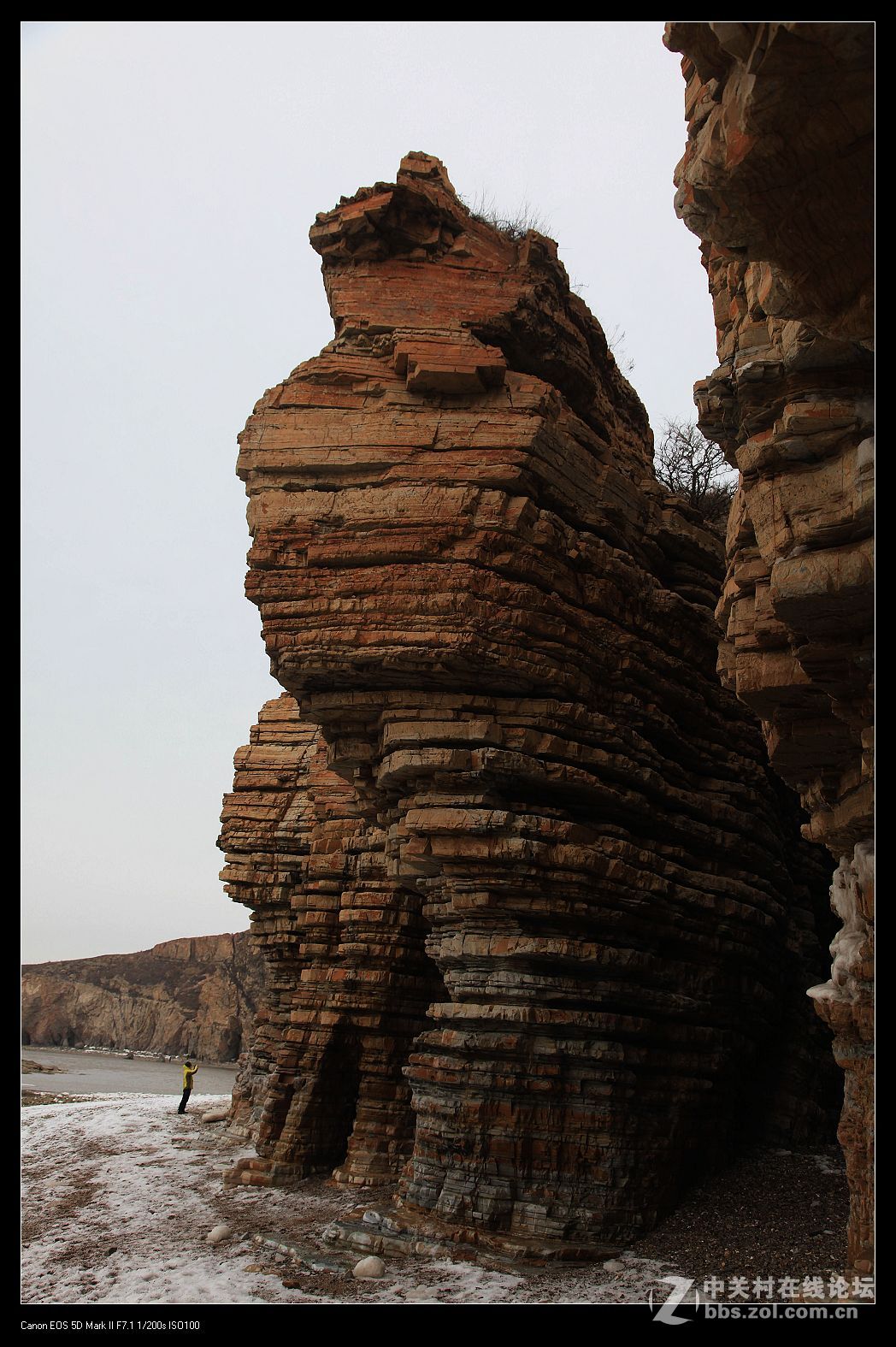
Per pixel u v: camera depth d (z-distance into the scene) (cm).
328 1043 2317
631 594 1950
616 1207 1551
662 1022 1778
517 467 1752
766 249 820
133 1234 1803
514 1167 1572
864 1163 1148
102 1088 5550
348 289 1939
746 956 2002
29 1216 2020
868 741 1034
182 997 10281
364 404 1852
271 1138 2316
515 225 2134
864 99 679
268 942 2855
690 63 912
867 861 1102
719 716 2153
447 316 1889
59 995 10706
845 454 981
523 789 1738
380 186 1927
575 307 2114
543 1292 1341
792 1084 2189
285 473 1848
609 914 1681
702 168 783
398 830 1762
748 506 1062
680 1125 1744
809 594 950
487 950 1644
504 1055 1608
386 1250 1552
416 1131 1681
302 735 3034
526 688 1741
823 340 973
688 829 1927
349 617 1736
